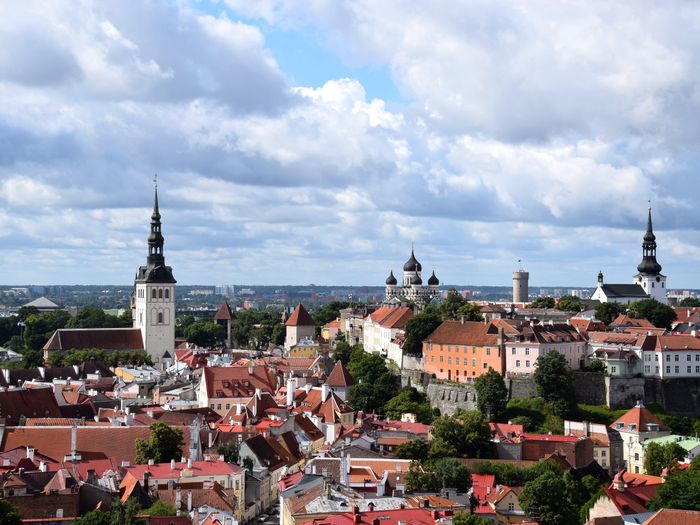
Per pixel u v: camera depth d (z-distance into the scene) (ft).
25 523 654.12
